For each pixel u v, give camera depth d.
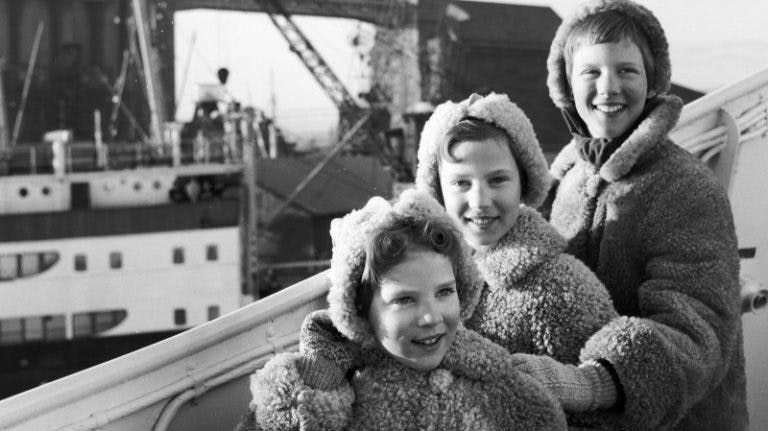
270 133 32.84
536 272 1.99
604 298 2.02
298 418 1.62
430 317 1.61
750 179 3.10
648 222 2.20
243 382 2.10
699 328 2.00
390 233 1.60
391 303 1.61
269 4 35.12
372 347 1.73
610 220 2.27
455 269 1.68
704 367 1.97
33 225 28.05
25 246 27.98
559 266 2.00
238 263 29.33
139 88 36.25
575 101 2.34
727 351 2.07
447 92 35.69
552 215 2.47
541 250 1.99
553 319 1.97
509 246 2.00
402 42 35.91
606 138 2.31
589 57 2.23
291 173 34.22
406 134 35.41
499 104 1.98
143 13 36.03
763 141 3.08
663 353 1.89
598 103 2.25
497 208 1.96
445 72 35.72
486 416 1.68
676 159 2.22
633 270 2.25
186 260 28.88
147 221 28.55
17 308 27.95
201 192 29.91
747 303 2.76
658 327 1.94
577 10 2.29
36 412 1.74
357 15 36.53
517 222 2.02
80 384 1.80
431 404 1.67
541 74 35.91
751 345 3.15
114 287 28.41
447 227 1.64
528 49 35.84
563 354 1.97
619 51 2.20
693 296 2.08
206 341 1.99
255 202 30.56
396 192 35.44
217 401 2.05
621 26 2.20
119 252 28.45
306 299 2.18
